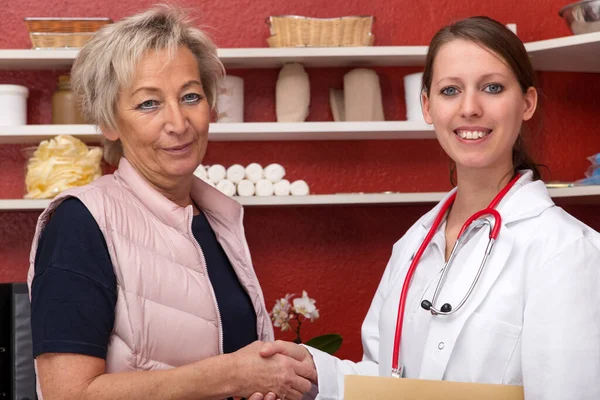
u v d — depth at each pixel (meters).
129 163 1.67
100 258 1.50
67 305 1.45
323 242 2.83
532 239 1.43
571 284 1.35
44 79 2.77
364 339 1.80
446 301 1.46
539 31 2.85
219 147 2.81
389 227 2.84
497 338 1.41
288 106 2.64
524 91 1.52
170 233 1.61
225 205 1.83
